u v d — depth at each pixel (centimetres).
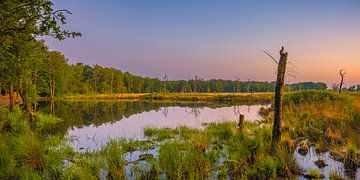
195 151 1039
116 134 1847
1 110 2155
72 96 7725
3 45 1012
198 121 2647
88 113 3547
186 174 898
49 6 839
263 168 899
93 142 1533
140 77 14362
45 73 3966
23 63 1622
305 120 1864
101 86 10494
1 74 1906
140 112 3856
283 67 1072
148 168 984
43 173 889
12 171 874
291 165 947
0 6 838
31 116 2262
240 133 1452
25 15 886
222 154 1149
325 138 1423
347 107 2114
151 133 1825
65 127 2164
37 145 1008
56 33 880
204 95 8725
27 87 2589
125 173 931
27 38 959
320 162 1016
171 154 973
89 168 902
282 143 1211
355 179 857
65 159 1086
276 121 1091
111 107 4850
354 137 1344
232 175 913
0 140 1089
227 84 17438
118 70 12725
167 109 4494
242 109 4472
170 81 15662
